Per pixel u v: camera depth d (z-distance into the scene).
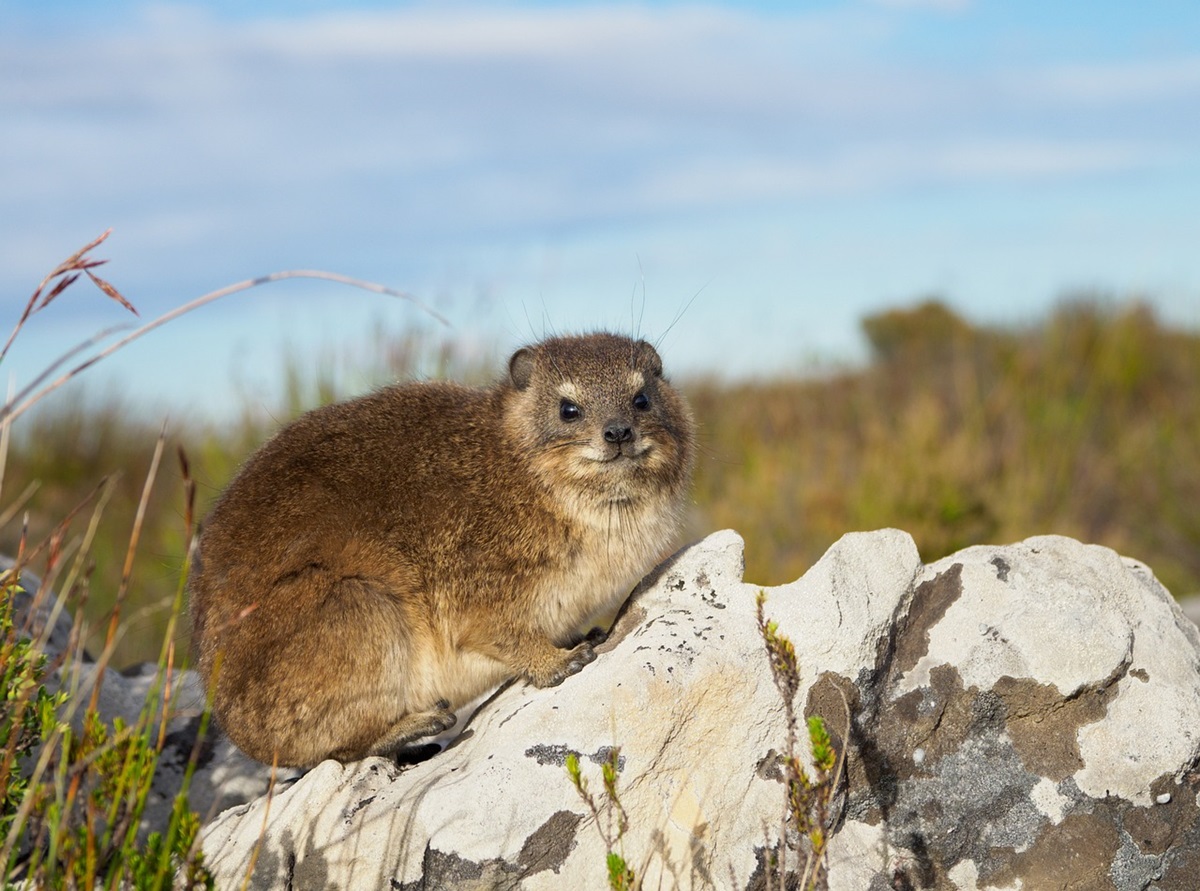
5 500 13.32
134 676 6.44
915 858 4.57
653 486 5.84
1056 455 13.49
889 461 12.09
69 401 14.89
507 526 5.49
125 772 3.75
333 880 4.31
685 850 4.34
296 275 3.86
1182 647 4.82
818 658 4.59
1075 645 4.59
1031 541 5.07
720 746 4.50
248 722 5.04
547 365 5.95
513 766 4.31
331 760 4.77
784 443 13.67
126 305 3.75
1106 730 4.56
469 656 5.52
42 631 5.08
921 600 4.86
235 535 5.23
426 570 5.39
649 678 4.46
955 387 15.83
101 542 11.85
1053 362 16.55
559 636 5.64
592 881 4.23
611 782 3.87
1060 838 4.51
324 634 4.98
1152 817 4.49
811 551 11.03
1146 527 12.82
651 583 5.20
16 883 4.15
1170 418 15.16
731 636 4.64
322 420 5.68
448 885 4.15
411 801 4.32
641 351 6.24
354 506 5.31
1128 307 17.55
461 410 5.82
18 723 3.99
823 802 3.80
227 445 12.66
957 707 4.64
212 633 5.10
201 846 4.07
